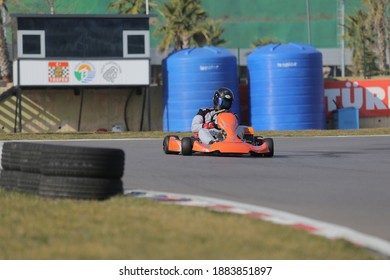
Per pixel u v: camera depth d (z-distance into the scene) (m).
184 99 156.62
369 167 67.25
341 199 47.12
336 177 59.06
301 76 156.88
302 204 45.06
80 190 43.78
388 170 64.56
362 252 31.75
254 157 77.75
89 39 154.25
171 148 81.31
